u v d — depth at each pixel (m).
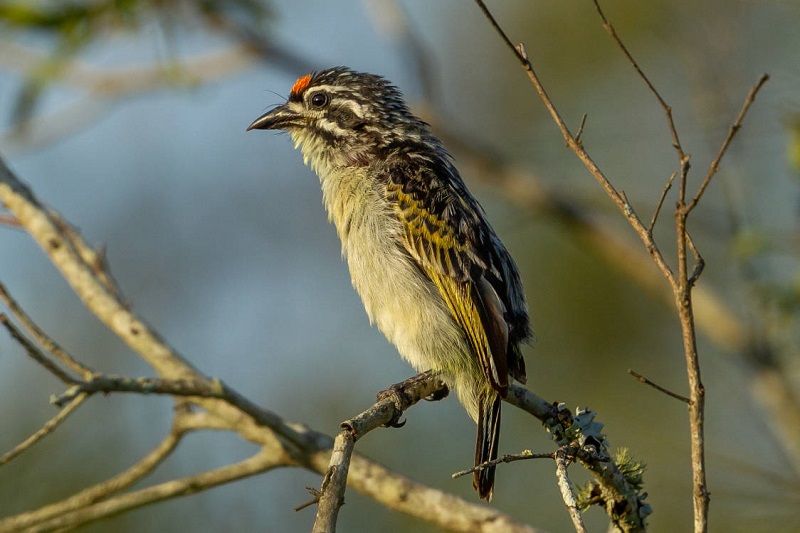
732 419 13.95
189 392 8.02
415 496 9.00
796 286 11.57
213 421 9.16
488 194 15.98
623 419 14.05
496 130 16.45
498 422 8.99
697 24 13.96
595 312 14.67
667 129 15.38
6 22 11.83
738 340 13.20
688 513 12.36
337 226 10.15
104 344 13.97
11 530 8.94
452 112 16.67
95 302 9.23
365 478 9.14
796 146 11.37
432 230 9.51
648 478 12.93
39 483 12.02
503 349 8.77
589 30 16.17
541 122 16.30
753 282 12.16
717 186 14.79
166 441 9.25
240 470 9.13
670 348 14.50
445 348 9.34
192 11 14.00
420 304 9.43
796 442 12.38
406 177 9.87
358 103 10.55
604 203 14.91
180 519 12.34
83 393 7.31
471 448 13.47
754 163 13.66
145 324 9.12
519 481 13.45
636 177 15.38
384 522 12.76
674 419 14.00
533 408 7.51
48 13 11.93
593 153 15.69
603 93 16.06
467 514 8.93
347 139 10.43
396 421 9.10
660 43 15.73
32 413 12.56
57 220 9.73
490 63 16.81
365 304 9.84
